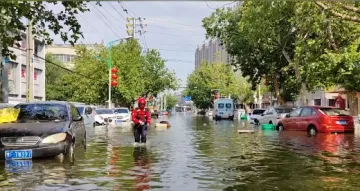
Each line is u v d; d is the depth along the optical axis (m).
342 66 22.17
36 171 10.18
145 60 71.19
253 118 41.06
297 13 17.28
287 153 13.84
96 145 17.05
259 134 23.25
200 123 43.22
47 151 11.54
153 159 12.59
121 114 42.41
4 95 27.17
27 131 11.64
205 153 14.09
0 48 16.27
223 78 85.81
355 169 10.47
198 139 20.16
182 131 27.34
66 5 12.21
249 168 10.74
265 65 39.94
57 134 11.78
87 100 54.44
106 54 53.41
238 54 39.75
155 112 78.44
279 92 40.94
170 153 14.16
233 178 9.37
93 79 52.88
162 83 72.44
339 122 22.28
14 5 11.56
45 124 12.31
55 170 10.36
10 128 11.88
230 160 12.27
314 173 9.93
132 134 23.98
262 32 28.83
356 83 24.12
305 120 23.62
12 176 9.53
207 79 90.06
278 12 22.02
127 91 53.03
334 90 39.94
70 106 14.23
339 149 14.85
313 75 23.98
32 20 13.23
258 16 25.84
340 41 21.42
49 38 13.55
